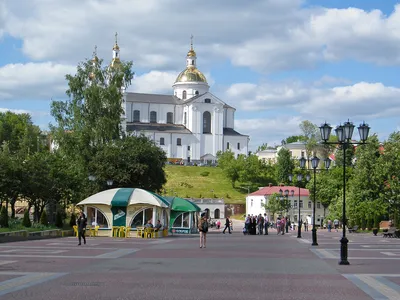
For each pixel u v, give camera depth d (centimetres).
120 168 7512
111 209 5962
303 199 14512
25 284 1852
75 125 8262
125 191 6044
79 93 8519
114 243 4456
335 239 5700
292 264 2656
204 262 2714
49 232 5584
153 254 3231
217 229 10844
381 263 2742
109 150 7612
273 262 2753
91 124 8212
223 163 18038
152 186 7900
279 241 5103
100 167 7419
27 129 14688
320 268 2478
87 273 2186
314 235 4388
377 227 8650
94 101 8331
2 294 1641
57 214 6600
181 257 3020
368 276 2173
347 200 9006
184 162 19638
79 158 7812
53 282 1906
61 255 3066
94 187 7356
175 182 17388
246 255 3219
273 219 13525
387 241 5200
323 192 12544
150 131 19438
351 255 3278
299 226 6059
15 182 6419
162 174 8194
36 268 2356
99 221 5978
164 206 6072
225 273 2233
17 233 4878
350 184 9612
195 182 17712
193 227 7862
